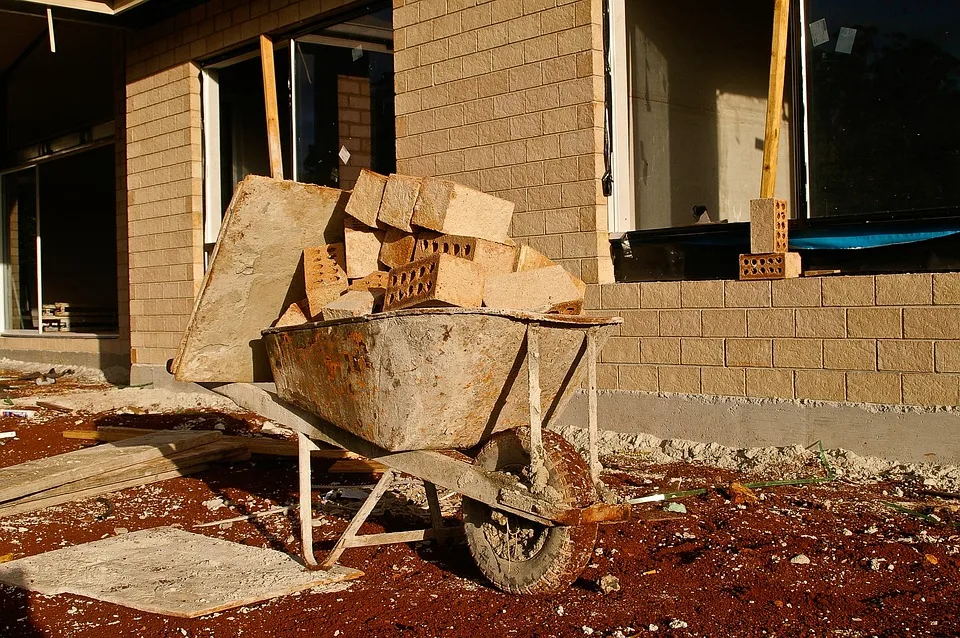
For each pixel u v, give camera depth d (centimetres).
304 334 473
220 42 1210
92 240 1983
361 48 1055
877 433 656
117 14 1276
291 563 494
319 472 750
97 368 1531
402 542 505
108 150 1978
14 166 1788
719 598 430
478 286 450
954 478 609
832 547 499
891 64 693
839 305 675
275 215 518
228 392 548
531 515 404
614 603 426
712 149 1028
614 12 843
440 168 937
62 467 681
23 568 495
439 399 425
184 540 543
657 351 779
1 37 1513
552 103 834
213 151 1272
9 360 1738
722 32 1044
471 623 408
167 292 1302
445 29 927
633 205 891
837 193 724
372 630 403
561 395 480
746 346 725
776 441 706
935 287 632
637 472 695
